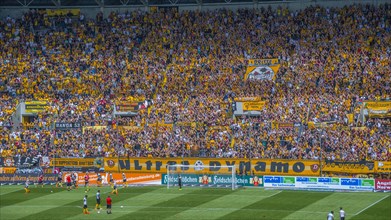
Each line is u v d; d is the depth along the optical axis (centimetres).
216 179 11338
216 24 14362
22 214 9325
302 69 13088
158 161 11988
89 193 10900
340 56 13125
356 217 8688
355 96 12338
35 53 14388
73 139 12638
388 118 12038
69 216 9150
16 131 13025
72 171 11956
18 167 12194
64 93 13562
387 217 8662
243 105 12694
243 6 14712
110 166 12181
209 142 12150
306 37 13675
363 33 13450
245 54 13675
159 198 10306
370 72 12688
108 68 13938
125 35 14575
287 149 11725
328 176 11125
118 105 13125
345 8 13938
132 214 9181
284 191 10688
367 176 11019
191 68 13612
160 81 13488
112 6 15188
